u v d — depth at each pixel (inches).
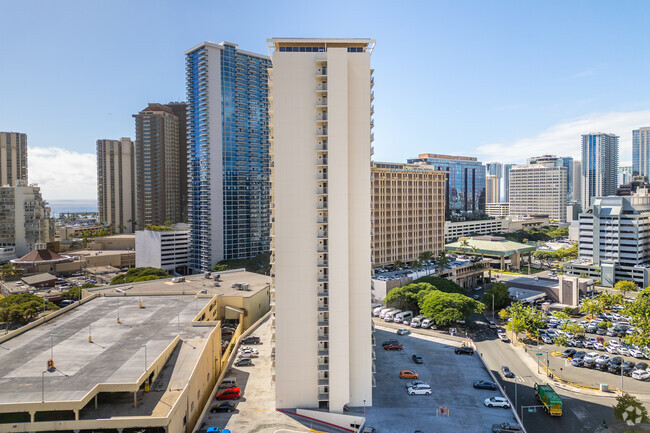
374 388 3243.1
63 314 4028.1
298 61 2790.4
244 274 6678.2
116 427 2193.7
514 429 2596.0
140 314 4023.1
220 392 3029.0
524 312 4552.2
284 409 2824.8
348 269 2800.2
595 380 3563.0
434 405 2970.0
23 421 2233.0
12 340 3228.3
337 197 2763.3
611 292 6811.0
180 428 2402.8
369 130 2834.6
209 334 3376.0
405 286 5487.2
